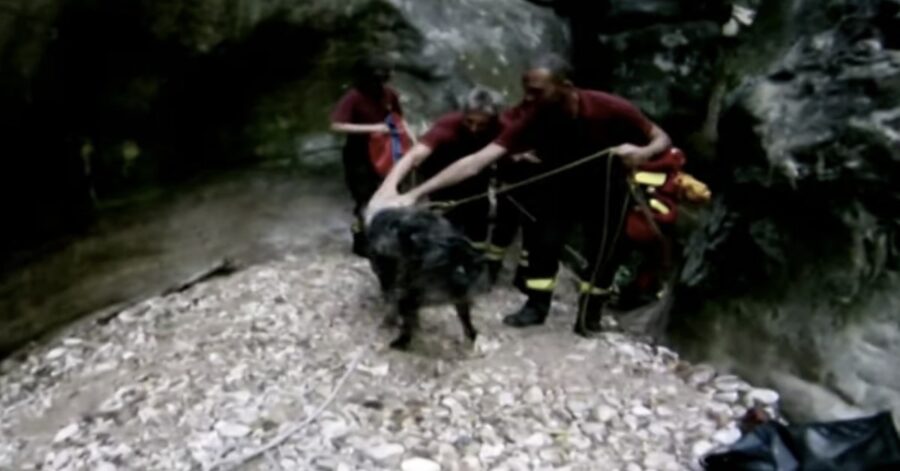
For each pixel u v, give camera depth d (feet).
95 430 16.76
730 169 19.43
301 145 27.68
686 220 24.47
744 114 18.94
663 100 29.55
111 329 20.99
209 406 17.07
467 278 18.17
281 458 15.51
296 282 22.57
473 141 20.02
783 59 19.34
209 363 18.67
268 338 19.61
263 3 25.61
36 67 21.45
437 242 18.02
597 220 19.29
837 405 16.21
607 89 30.63
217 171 26.76
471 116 19.67
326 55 27.68
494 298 22.25
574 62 31.83
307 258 24.22
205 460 15.53
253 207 25.91
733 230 18.79
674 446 15.92
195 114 26.30
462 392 17.42
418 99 27.76
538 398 17.25
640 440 16.11
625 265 22.99
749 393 17.34
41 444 16.65
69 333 21.12
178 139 25.98
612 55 30.48
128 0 22.74
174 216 24.93
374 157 22.33
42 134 22.33
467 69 28.45
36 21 21.04
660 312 21.02
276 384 17.71
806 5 19.69
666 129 29.78
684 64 29.60
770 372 17.52
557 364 18.60
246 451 15.70
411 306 18.47
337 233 25.49
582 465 15.40
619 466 15.39
